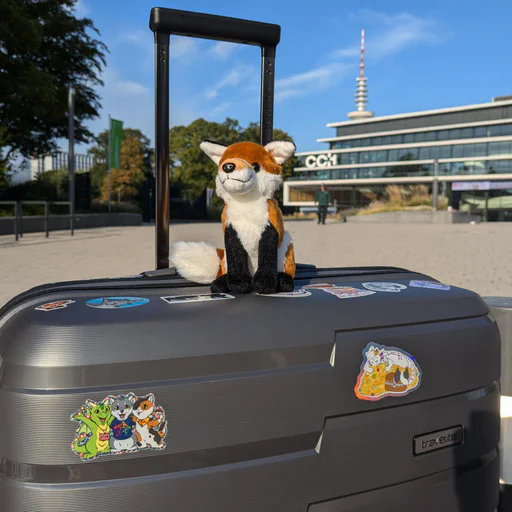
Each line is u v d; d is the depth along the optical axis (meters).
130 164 52.84
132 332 1.20
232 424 1.24
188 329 1.24
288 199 86.50
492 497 1.68
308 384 1.31
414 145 78.50
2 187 18.34
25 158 20.97
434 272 7.04
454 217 29.80
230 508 1.25
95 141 24.38
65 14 20.98
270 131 2.32
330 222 29.59
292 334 1.31
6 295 5.35
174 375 1.20
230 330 1.27
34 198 19.97
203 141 1.78
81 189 21.94
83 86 22.42
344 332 1.38
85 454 1.13
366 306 1.45
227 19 2.09
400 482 1.46
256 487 1.27
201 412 1.21
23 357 1.14
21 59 19.27
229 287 1.59
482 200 69.75
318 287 1.69
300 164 89.50
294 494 1.31
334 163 86.38
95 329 1.18
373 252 9.94
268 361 1.28
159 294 1.58
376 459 1.41
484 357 1.60
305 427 1.32
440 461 1.52
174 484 1.20
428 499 1.51
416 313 1.49
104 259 8.72
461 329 1.54
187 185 51.66
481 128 73.94
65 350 1.14
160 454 1.19
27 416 1.11
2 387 1.15
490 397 1.64
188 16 2.02
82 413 1.13
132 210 26.45
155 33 2.04
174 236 14.66
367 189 80.81
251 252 1.62
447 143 75.12
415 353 1.46
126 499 1.17
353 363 1.37
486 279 6.42
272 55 2.26
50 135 22.97
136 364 1.17
